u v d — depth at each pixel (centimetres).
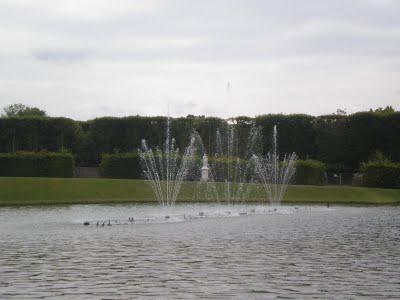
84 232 2723
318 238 2548
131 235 2625
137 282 1625
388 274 1747
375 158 7025
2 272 1756
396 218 3547
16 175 6388
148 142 7681
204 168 6147
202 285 1591
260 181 6353
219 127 7794
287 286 1587
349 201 5200
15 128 7525
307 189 5622
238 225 3098
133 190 5306
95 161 7800
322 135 7669
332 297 1475
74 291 1526
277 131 7750
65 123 7612
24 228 2870
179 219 3422
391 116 7412
